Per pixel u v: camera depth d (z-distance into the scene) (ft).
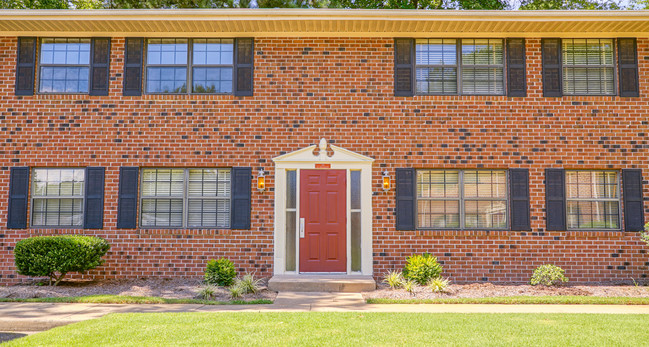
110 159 37.63
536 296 31.17
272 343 19.81
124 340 20.27
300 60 38.27
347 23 36.35
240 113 37.96
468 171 38.04
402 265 36.96
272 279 34.71
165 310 27.07
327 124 37.86
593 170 37.86
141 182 38.06
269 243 37.22
